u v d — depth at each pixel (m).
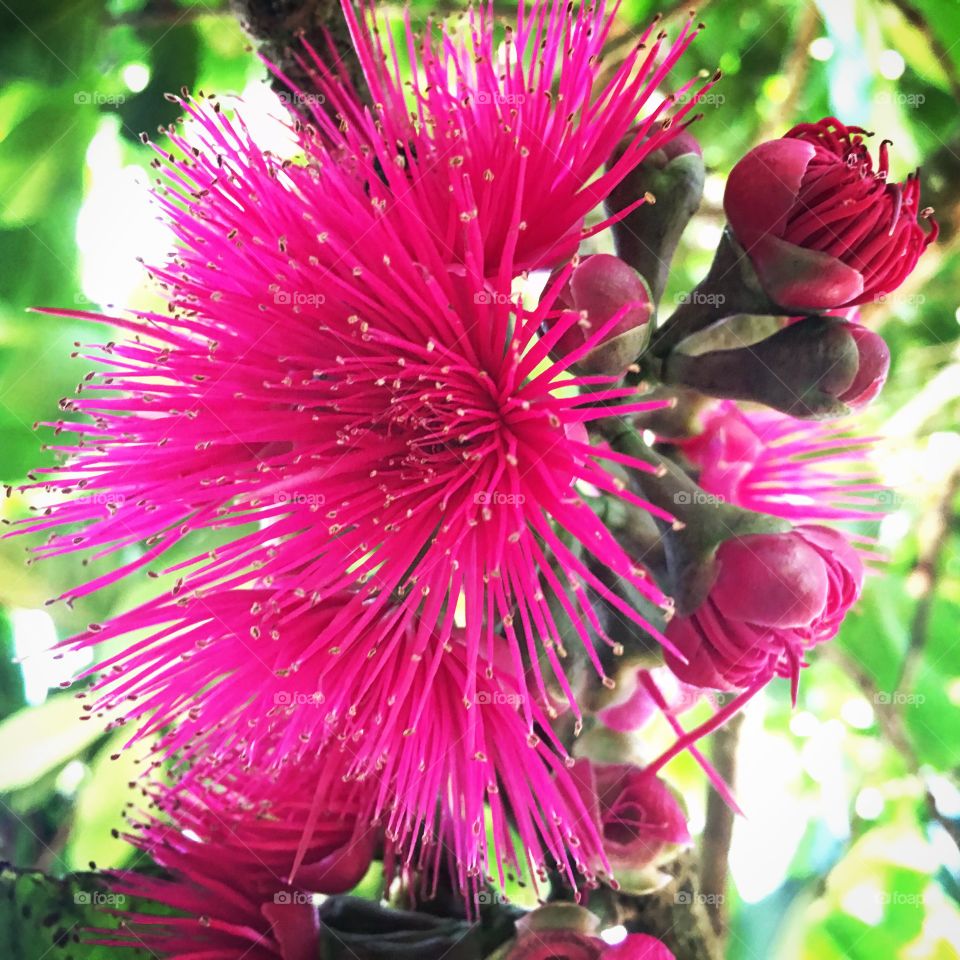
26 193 0.15
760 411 0.10
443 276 0.08
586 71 0.09
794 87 0.16
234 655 0.09
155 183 0.09
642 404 0.08
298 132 0.09
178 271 0.09
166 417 0.09
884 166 0.08
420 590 0.08
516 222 0.08
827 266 0.08
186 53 0.15
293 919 0.09
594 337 0.08
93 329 0.15
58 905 0.10
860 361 0.08
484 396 0.08
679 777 0.16
